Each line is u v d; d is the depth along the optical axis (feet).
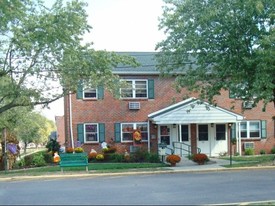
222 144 97.30
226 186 44.83
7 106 69.15
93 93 94.22
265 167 66.85
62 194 40.32
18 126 97.35
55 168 69.21
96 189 43.83
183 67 78.43
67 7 64.95
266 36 62.44
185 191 41.32
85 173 61.52
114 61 70.28
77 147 90.22
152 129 95.20
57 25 63.72
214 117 92.73
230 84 70.64
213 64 72.69
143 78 95.86
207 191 41.14
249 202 33.60
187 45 69.82
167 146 94.48
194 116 91.81
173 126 95.50
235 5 66.69
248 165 68.74
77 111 93.30
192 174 59.82
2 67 66.33
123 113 94.89
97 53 68.23
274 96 70.95
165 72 86.48
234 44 68.18
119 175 60.54
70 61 65.62
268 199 35.78
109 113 94.32
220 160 81.00
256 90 64.49
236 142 98.78
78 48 67.15
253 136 101.04
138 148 89.97
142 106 95.66
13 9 61.05
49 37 62.95
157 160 79.61
